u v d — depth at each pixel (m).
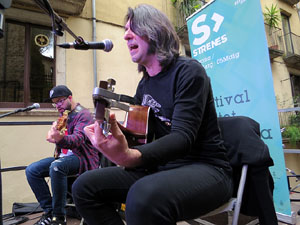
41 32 3.51
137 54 0.91
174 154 0.65
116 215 0.86
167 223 0.59
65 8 3.41
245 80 1.86
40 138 3.15
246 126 1.10
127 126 0.89
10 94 3.22
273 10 6.17
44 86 3.40
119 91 3.83
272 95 1.70
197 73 0.78
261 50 1.76
